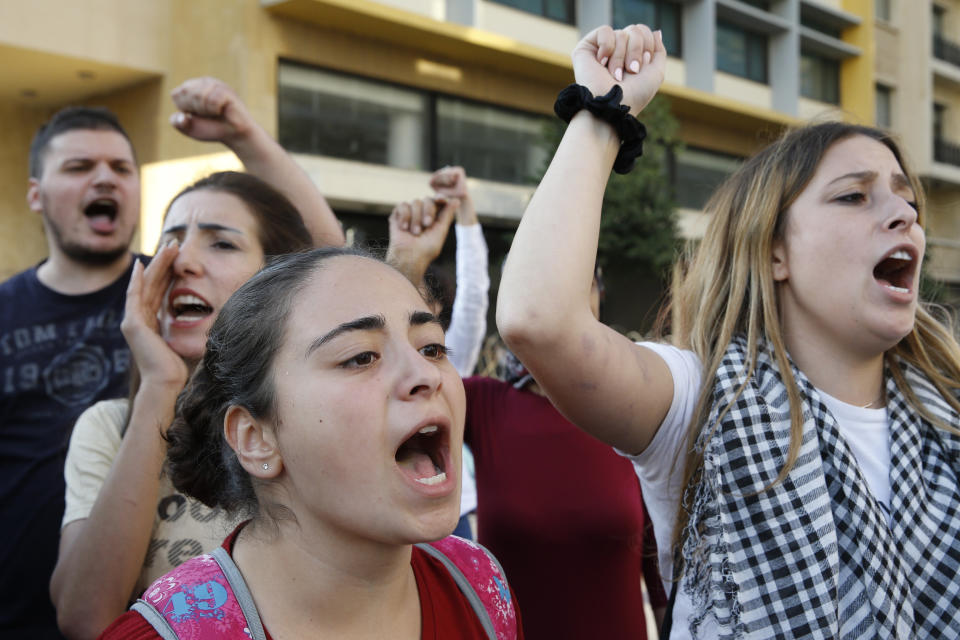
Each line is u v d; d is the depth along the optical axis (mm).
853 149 1464
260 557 1039
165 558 1510
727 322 1465
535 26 14133
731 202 1590
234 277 1679
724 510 1308
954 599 1298
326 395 950
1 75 10992
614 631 2068
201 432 1139
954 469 1412
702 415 1384
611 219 12812
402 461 998
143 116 11453
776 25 18453
